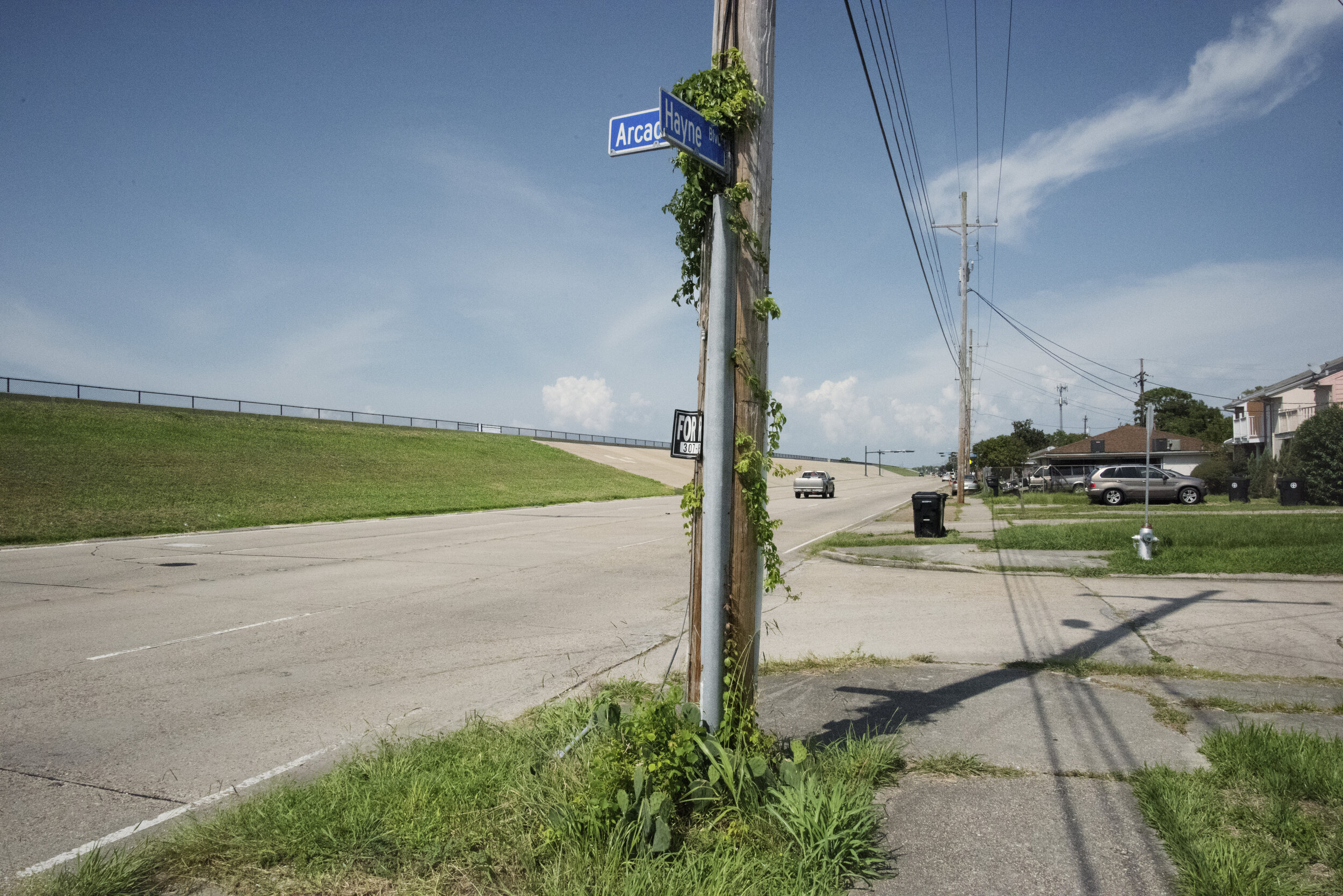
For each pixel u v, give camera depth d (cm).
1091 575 1205
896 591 1123
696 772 375
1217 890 301
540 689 634
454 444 5619
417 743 465
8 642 816
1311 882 306
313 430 4875
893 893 314
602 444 8769
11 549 1708
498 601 1070
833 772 419
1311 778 385
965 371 3509
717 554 411
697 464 436
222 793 434
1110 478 3109
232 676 681
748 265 425
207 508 2545
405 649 783
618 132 407
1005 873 329
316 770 465
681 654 747
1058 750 467
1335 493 2708
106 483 2667
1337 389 3544
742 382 423
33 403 3794
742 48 431
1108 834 361
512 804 376
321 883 323
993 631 829
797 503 4153
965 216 3481
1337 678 613
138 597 1095
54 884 318
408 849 343
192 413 4500
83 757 489
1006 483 5278
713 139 416
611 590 1163
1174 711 535
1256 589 1038
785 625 895
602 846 339
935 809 391
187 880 331
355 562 1503
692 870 316
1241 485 3047
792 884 315
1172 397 9044
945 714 542
